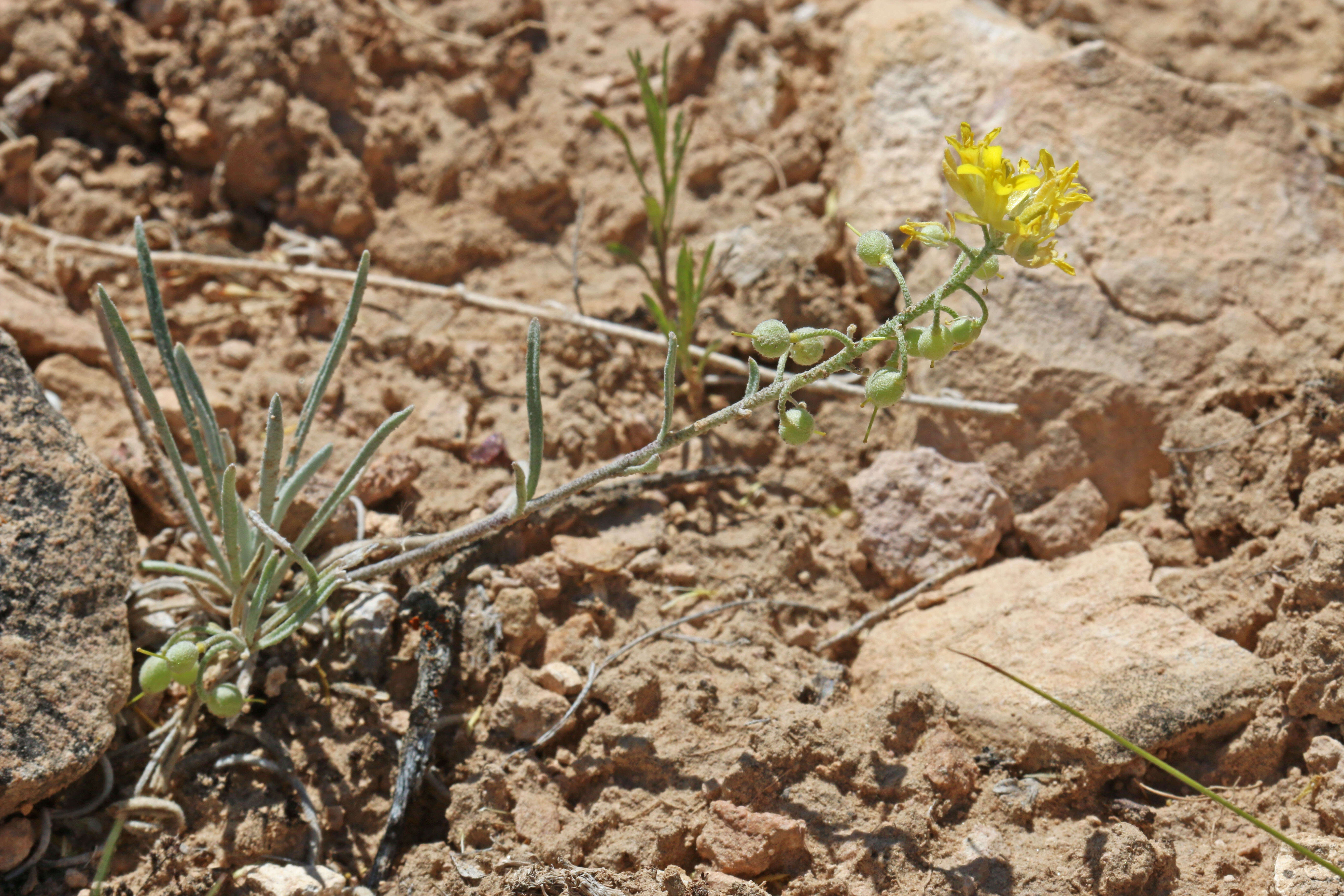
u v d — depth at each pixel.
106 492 0.52
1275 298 0.57
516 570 0.54
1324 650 0.52
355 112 0.60
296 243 0.59
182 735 0.51
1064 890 0.51
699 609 0.54
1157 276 0.57
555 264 0.59
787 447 0.57
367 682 0.53
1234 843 0.51
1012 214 0.48
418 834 0.52
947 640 0.54
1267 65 0.64
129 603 0.53
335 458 0.56
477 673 0.53
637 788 0.52
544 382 0.57
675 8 0.62
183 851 0.51
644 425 0.57
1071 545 0.56
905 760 0.52
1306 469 0.54
